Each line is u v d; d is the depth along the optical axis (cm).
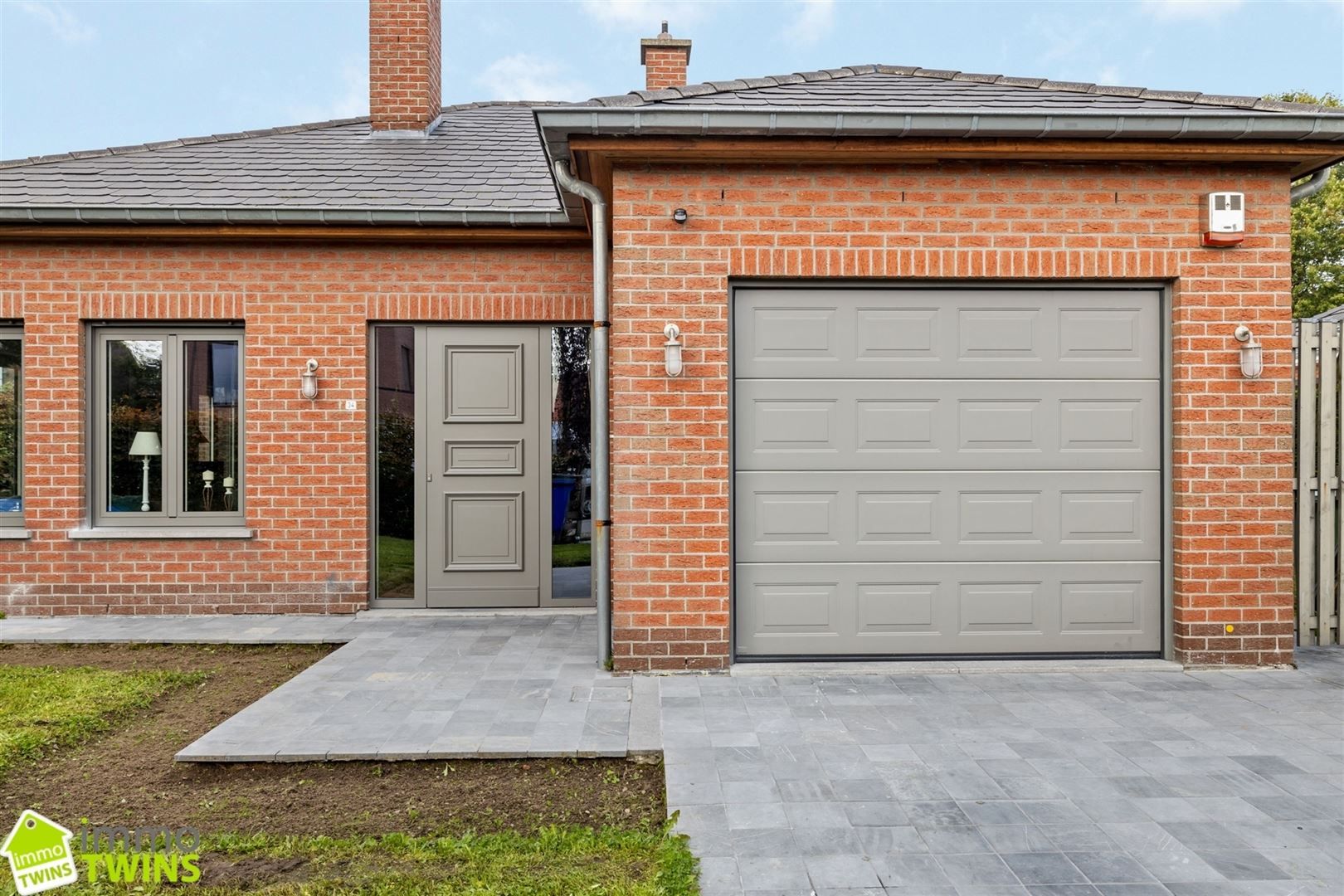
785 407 530
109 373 715
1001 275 519
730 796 332
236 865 290
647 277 512
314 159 817
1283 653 518
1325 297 2214
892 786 342
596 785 358
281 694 469
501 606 726
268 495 702
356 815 332
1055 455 536
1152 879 271
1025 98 529
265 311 700
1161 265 520
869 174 519
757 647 529
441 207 666
